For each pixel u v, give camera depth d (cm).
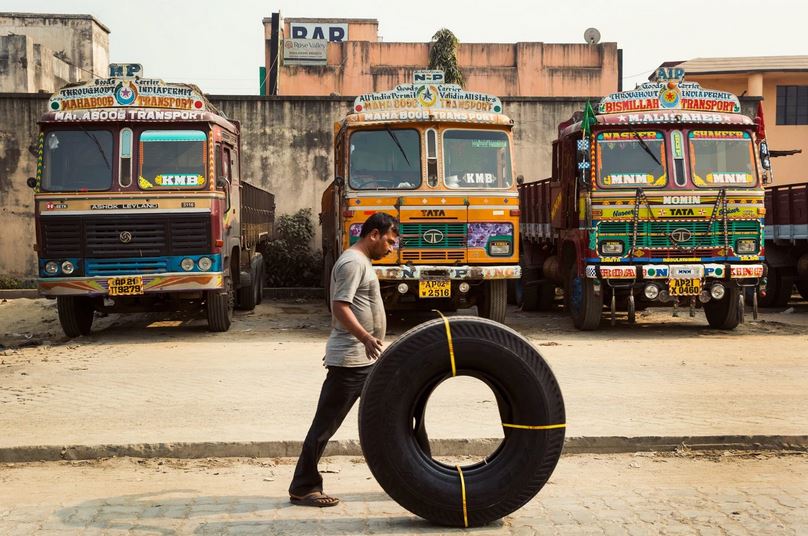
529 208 1844
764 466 675
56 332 1546
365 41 4459
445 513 531
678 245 1376
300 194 2309
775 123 3362
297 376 1020
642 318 1664
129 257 1339
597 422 772
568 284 1544
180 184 1351
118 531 525
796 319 1636
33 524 538
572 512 563
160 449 705
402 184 1351
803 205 1606
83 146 1355
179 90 1379
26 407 852
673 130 1393
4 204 2241
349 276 562
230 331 1478
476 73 4575
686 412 814
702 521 542
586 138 1385
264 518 550
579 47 4594
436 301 1422
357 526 537
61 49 4172
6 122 2234
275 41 3906
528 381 539
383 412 532
